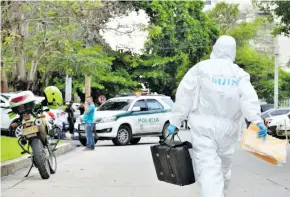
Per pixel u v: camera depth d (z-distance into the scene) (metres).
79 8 23.86
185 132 30.88
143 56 48.94
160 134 23.03
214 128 5.81
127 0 33.00
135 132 22.14
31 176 11.50
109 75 46.00
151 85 51.88
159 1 45.91
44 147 11.45
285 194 8.92
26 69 29.30
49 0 22.53
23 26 25.00
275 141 5.87
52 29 27.03
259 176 11.15
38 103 11.41
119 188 9.70
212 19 56.66
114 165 13.70
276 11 22.38
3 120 22.58
